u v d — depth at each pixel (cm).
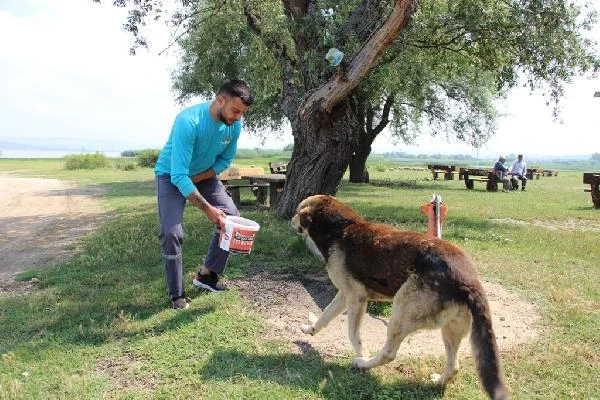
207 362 390
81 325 453
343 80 824
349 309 388
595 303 542
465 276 320
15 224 1148
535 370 384
